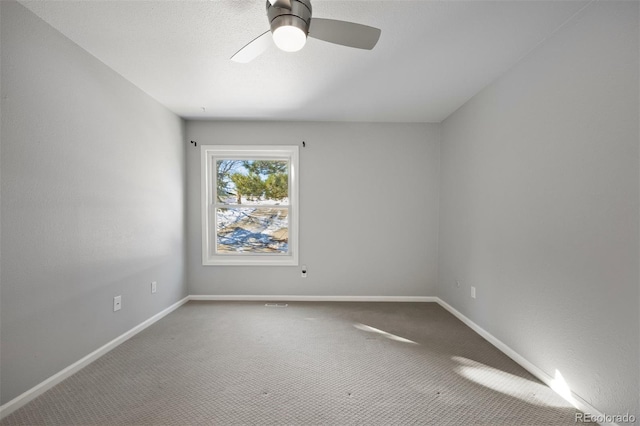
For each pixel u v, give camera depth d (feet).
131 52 7.27
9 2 5.46
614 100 5.03
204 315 10.79
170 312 11.10
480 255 9.28
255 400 5.88
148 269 9.83
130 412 5.50
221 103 10.61
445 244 11.98
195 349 8.08
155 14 5.88
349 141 12.69
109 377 6.66
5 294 5.43
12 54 5.51
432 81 8.75
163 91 9.57
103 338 7.80
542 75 6.71
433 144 12.69
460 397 6.01
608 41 5.13
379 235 12.77
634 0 4.71
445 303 11.89
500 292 8.23
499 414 5.52
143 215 9.57
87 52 7.23
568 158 5.97
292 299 12.76
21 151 5.68
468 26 6.20
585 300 5.58
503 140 8.14
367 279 12.78
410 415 5.48
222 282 12.73
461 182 10.63
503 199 8.13
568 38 5.98
